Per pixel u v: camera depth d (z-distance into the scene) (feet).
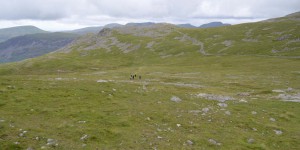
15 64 513.04
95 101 108.06
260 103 130.41
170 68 381.81
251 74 281.33
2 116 82.79
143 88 152.87
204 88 187.42
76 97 112.37
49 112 89.76
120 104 105.91
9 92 114.21
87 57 613.11
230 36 620.90
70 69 460.55
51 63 509.35
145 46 652.48
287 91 179.11
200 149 68.18
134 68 409.90
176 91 158.71
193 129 83.05
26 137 66.39
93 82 155.12
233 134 81.20
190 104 114.62
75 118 84.89
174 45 625.41
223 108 111.96
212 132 81.56
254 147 71.87
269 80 236.02
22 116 84.38
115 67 478.18
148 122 86.38
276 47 466.70
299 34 519.19
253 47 495.41
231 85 215.72
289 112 112.06
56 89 124.77
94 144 66.13
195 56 508.12
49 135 69.05
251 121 95.40
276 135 83.56
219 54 497.05
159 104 110.83
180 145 69.56
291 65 324.80
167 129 81.20
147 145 67.87
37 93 115.03
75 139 67.97
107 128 77.71
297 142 78.07
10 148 59.77
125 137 72.08
